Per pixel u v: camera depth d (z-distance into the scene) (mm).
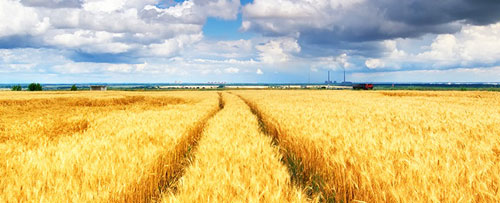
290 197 3334
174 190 5297
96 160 4590
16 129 9516
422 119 10008
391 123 9102
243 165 4656
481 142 5484
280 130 9477
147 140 6867
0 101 27547
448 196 3043
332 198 4785
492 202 2965
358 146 5211
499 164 3938
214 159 4953
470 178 3248
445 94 45531
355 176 4141
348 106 18359
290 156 7363
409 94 48250
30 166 4266
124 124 10188
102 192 3566
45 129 9719
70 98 31484
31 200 3186
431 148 4941
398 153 4543
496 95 41125
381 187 3588
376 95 42562
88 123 11453
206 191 3416
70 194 3404
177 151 7098
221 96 50875
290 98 32062
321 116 11461
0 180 3730
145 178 4570
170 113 14680
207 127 11031
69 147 5750
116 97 33844
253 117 13016
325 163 5238
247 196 3252
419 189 3225
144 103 33625
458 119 9922
